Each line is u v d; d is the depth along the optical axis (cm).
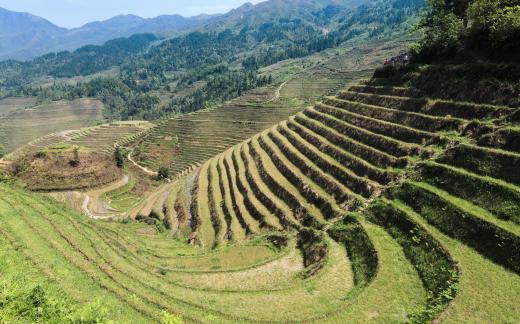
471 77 4488
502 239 2766
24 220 4503
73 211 6088
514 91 3897
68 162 8525
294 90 16312
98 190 8288
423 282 2809
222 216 5738
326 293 3059
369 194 4084
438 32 5609
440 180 3606
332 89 15150
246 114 14125
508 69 4119
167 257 4522
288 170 5659
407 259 3120
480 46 4859
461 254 2848
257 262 4028
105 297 2953
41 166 8275
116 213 7412
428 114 4644
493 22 4681
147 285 3369
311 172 5231
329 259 3522
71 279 3116
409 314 2522
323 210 4406
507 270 2611
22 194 5875
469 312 2312
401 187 3819
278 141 6950
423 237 3166
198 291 3384
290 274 3666
